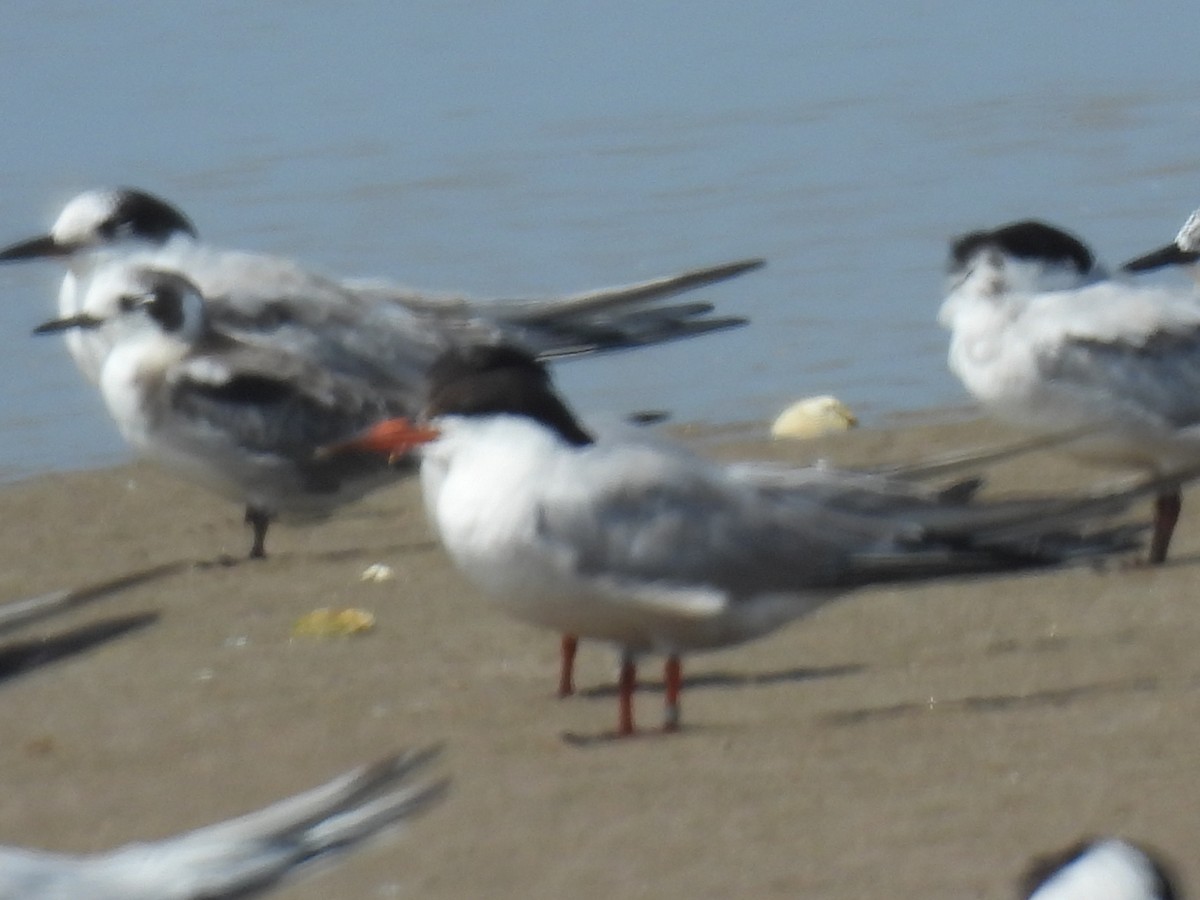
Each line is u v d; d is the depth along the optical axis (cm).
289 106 2328
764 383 1756
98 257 1642
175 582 1376
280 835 623
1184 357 1384
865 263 1948
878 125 2278
